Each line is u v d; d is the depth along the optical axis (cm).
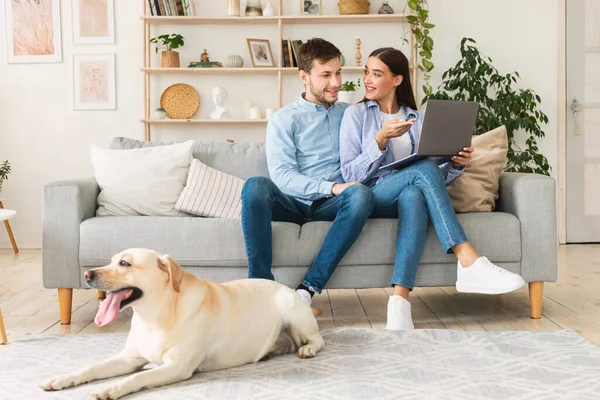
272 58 495
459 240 242
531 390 168
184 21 489
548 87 498
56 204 260
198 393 166
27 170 505
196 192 290
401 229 246
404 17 478
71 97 501
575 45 497
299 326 201
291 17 476
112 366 176
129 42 498
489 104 464
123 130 503
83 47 500
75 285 259
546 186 261
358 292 329
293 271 257
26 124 504
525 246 260
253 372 184
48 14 498
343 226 247
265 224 244
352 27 497
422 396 164
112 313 164
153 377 166
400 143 279
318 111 290
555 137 501
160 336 171
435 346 210
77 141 504
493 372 183
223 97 492
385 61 279
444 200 245
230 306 184
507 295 314
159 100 502
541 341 214
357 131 279
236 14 482
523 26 496
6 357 203
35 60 499
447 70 499
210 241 258
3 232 506
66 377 169
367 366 189
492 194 278
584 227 504
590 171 502
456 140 250
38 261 436
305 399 162
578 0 494
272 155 283
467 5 495
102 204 285
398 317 235
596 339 229
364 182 278
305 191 269
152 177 291
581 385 171
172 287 172
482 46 498
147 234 258
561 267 393
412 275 242
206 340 177
